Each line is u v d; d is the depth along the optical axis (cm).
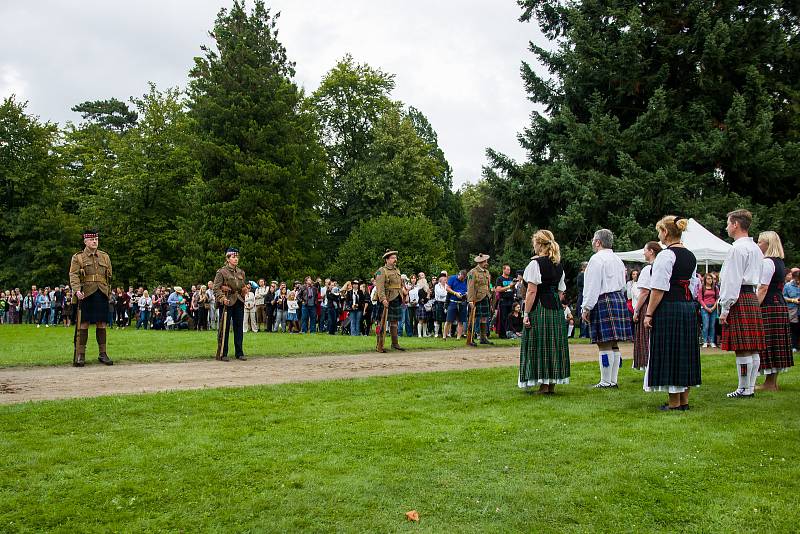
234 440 507
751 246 696
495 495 391
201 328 2323
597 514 366
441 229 5091
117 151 4025
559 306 720
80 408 610
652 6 2470
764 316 748
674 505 377
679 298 617
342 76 4672
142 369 937
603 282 768
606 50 2450
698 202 2253
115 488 398
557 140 2559
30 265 3944
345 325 1916
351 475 426
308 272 3522
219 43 3612
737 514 364
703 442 499
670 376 614
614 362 772
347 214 4675
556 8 2734
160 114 4062
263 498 385
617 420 577
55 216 3909
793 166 2294
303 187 3756
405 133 4553
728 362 1030
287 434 524
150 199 4016
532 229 2631
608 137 2356
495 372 907
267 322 2148
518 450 482
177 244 3841
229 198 3456
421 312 1748
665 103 2419
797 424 558
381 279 1254
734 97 2288
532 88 2736
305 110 4088
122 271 3941
